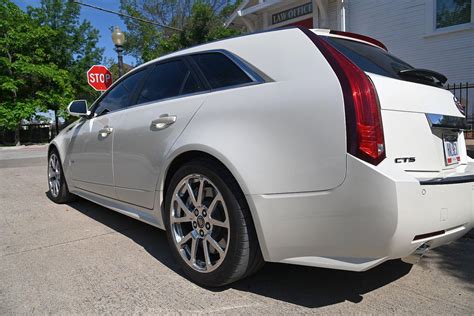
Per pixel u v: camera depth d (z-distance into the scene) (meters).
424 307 2.38
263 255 2.39
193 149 2.62
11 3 22.55
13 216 4.64
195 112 2.74
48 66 23.14
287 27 2.58
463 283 2.71
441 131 2.55
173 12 31.61
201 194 2.64
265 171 2.29
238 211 2.41
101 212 4.76
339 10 11.09
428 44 9.55
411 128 2.29
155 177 3.02
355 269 2.09
